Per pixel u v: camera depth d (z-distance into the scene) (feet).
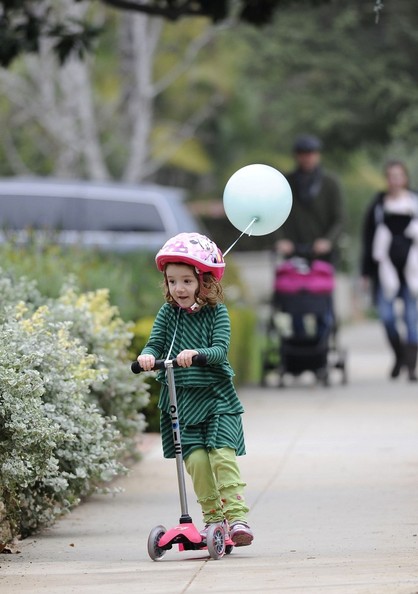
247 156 343.67
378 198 134.21
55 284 97.30
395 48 223.10
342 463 82.74
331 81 225.35
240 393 126.11
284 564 55.21
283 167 339.57
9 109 265.54
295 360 131.13
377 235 134.00
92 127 246.68
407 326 134.51
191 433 57.98
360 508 68.08
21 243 118.01
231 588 50.60
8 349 60.13
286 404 115.55
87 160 249.34
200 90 317.42
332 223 134.10
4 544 59.57
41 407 59.77
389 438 92.84
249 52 246.88
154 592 50.37
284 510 68.28
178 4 127.85
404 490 72.84
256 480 77.61
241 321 133.69
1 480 58.90
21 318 69.82
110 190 144.36
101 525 66.28
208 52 315.17
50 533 64.39
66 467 64.34
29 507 62.69
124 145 281.33
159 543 56.75
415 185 370.32
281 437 94.84
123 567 55.77
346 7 224.53
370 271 135.23
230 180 60.39
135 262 128.16
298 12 227.40
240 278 169.68
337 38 224.94
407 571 52.70
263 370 132.57
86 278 105.40
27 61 242.78
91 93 269.03
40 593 50.78
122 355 81.56
